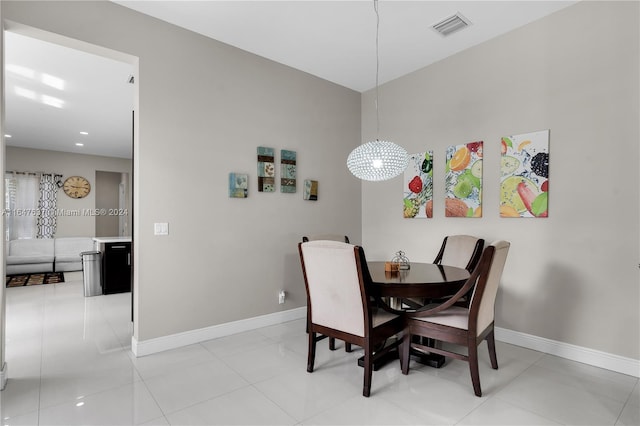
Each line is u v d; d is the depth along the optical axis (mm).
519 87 2973
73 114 5230
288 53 3439
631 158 2391
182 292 2924
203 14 2770
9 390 2150
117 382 2264
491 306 2318
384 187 4184
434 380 2295
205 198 3064
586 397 2078
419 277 2355
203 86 3066
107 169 8586
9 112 5125
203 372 2416
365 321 2080
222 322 3168
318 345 2949
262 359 2645
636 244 2369
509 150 3021
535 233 2873
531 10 2736
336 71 3865
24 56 3406
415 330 2311
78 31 2441
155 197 2781
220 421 1835
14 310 4090
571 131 2672
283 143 3658
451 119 3486
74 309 4141
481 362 2590
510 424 1809
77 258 6914
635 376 2352
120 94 4422
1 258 2166
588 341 2572
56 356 2693
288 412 1918
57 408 1949
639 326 2350
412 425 1798
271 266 3535
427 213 3682
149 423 1813
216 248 3135
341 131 4246
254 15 2783
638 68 2363
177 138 2902
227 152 3215
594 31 2555
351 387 2197
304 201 3850
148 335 2740
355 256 2023
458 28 2998
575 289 2645
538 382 2268
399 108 4012
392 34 3086
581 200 2621
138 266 2693
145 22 2748
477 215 3238
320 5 2660
